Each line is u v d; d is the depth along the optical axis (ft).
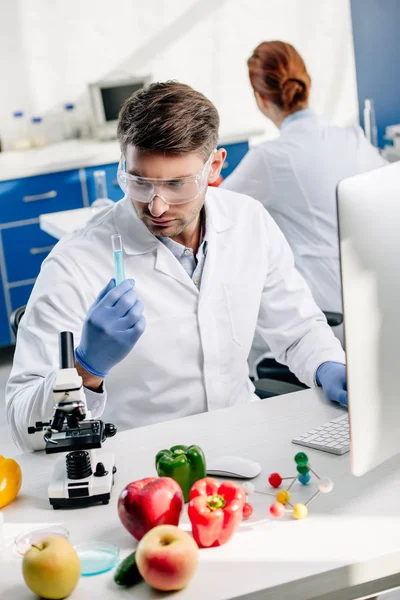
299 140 9.90
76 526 4.74
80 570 4.11
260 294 6.96
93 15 16.89
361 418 4.41
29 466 5.50
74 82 17.08
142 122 5.50
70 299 6.27
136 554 4.08
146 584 4.13
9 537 4.65
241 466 5.09
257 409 6.12
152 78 17.08
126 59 17.35
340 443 5.39
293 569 4.17
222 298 6.68
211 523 4.27
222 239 6.79
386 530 4.47
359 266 4.20
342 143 10.06
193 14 17.54
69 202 15.53
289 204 9.99
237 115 18.44
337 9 18.49
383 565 4.26
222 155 6.20
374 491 4.88
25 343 6.15
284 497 4.70
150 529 4.35
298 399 6.26
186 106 5.58
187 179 5.61
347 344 4.27
